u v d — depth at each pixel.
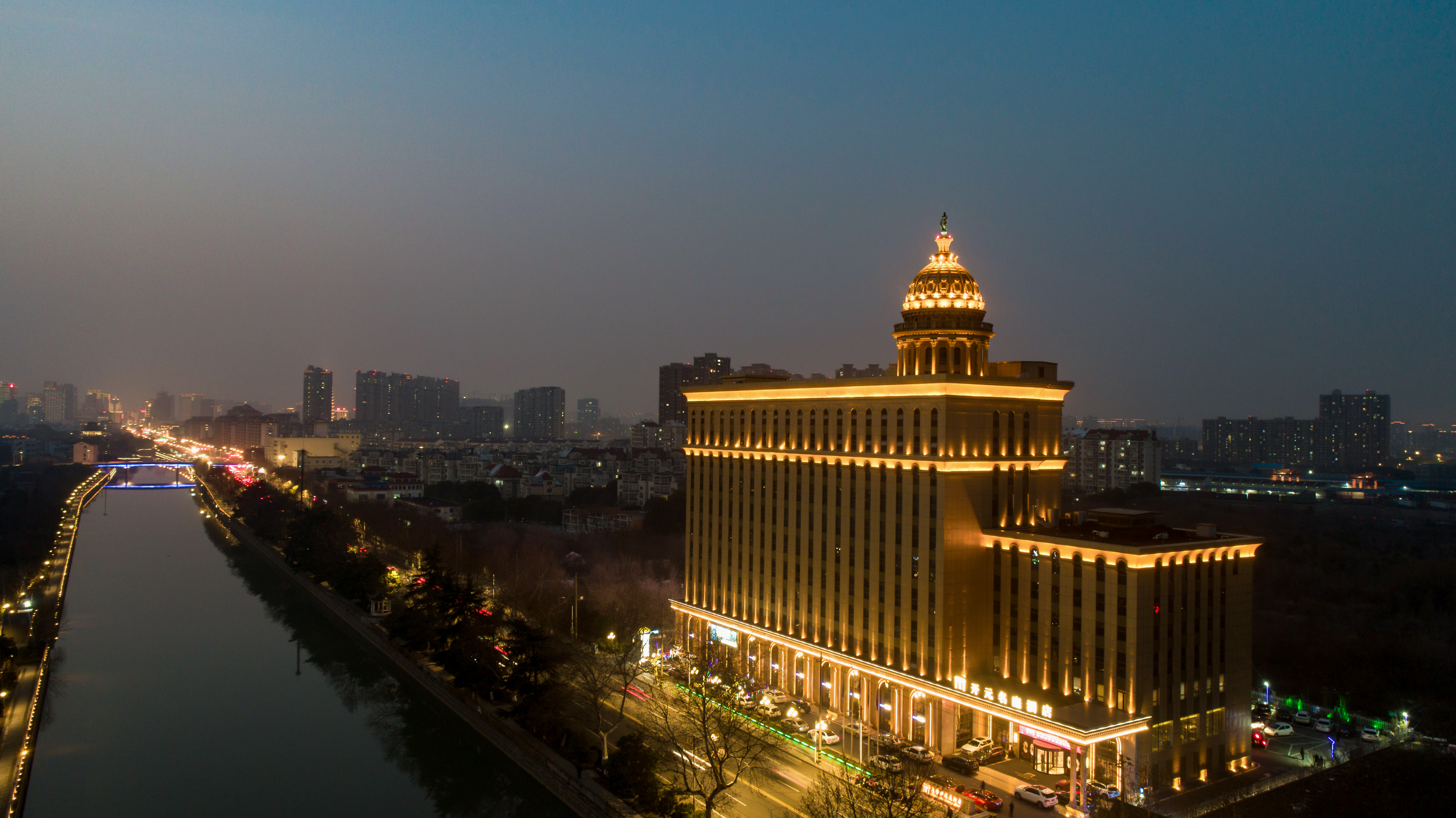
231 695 173.62
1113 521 126.12
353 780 136.12
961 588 128.88
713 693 131.50
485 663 155.38
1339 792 108.75
